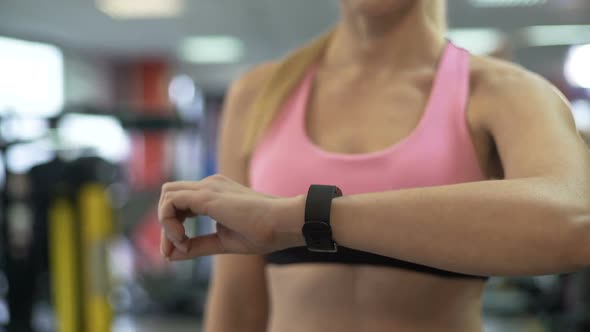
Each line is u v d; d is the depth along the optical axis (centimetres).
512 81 74
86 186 330
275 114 88
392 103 82
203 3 684
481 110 75
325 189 62
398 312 78
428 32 84
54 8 701
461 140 75
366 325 79
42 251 334
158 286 534
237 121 97
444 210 58
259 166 88
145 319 534
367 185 76
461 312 79
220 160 99
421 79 82
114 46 946
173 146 812
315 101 88
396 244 59
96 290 325
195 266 557
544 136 65
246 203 63
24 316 336
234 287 96
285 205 62
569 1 635
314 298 82
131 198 430
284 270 85
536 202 56
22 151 365
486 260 56
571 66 964
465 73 78
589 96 961
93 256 327
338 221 60
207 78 1127
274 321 89
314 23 771
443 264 58
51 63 884
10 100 802
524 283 463
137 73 1067
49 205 330
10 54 809
